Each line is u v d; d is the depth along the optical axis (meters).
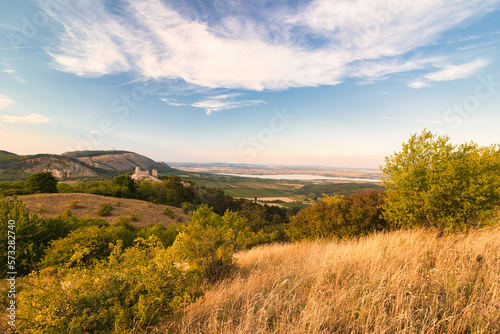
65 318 2.11
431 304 2.43
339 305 2.63
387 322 2.28
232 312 2.80
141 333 2.46
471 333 1.96
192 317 2.77
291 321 2.52
